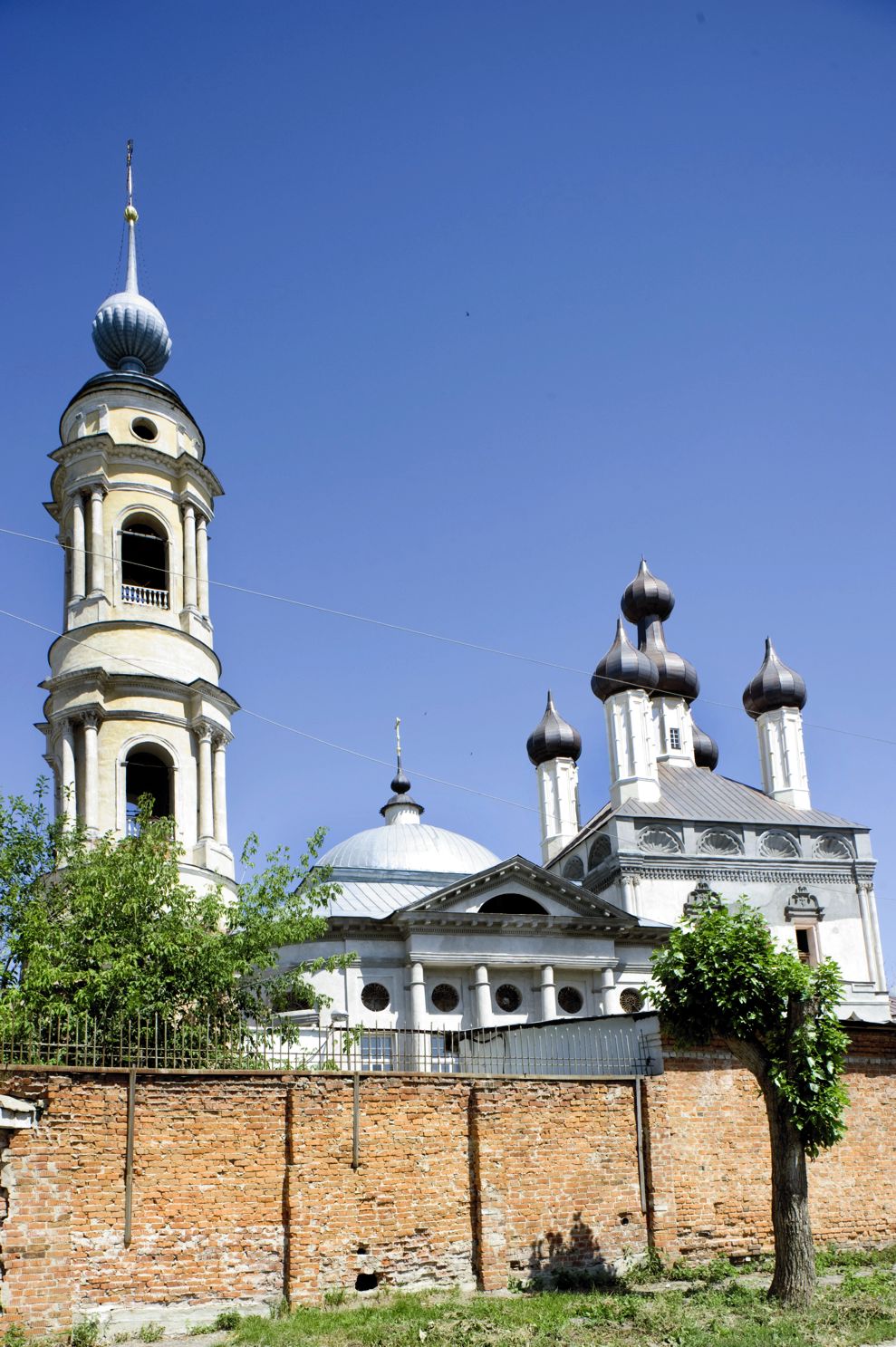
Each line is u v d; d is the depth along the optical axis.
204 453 54.72
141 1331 22.70
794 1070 26.50
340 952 55.25
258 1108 25.12
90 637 48.47
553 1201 27.52
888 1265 29.30
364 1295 24.97
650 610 80.88
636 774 68.44
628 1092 29.11
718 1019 27.53
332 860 64.38
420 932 55.34
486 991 55.31
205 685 49.03
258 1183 24.80
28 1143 22.91
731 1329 22.45
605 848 66.88
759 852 66.75
